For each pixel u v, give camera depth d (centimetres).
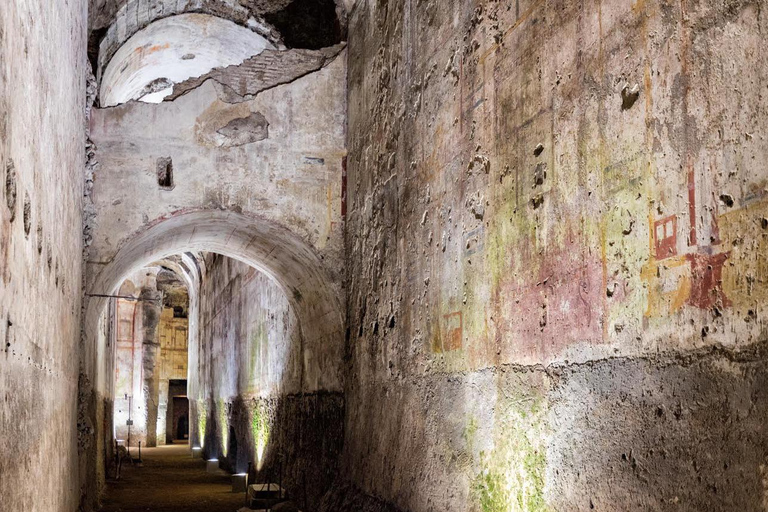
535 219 499
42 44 439
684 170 366
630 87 408
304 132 940
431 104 686
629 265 402
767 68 321
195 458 2066
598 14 441
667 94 380
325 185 936
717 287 342
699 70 359
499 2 569
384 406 764
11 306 327
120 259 916
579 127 454
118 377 2673
